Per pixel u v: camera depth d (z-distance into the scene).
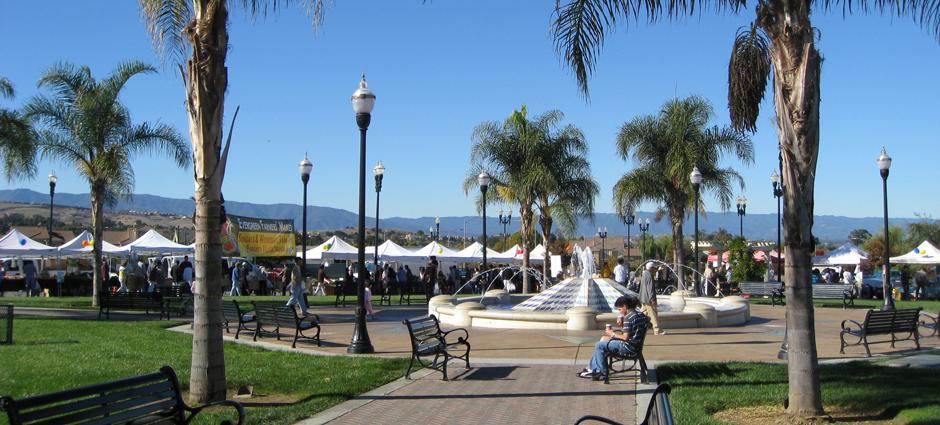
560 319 18.03
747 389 9.89
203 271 8.98
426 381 10.94
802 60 8.16
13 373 11.34
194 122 8.88
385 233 179.38
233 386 10.28
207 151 8.91
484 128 34.44
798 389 8.34
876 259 62.81
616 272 28.75
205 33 8.80
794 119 8.20
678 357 13.54
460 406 9.16
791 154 8.25
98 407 5.83
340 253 48.62
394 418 8.50
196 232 9.02
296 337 14.91
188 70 8.85
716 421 8.05
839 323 21.03
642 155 35.31
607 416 8.55
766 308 27.95
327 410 8.90
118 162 26.38
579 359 13.19
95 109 26.23
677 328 18.69
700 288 32.72
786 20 8.20
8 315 15.24
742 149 34.72
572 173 34.47
